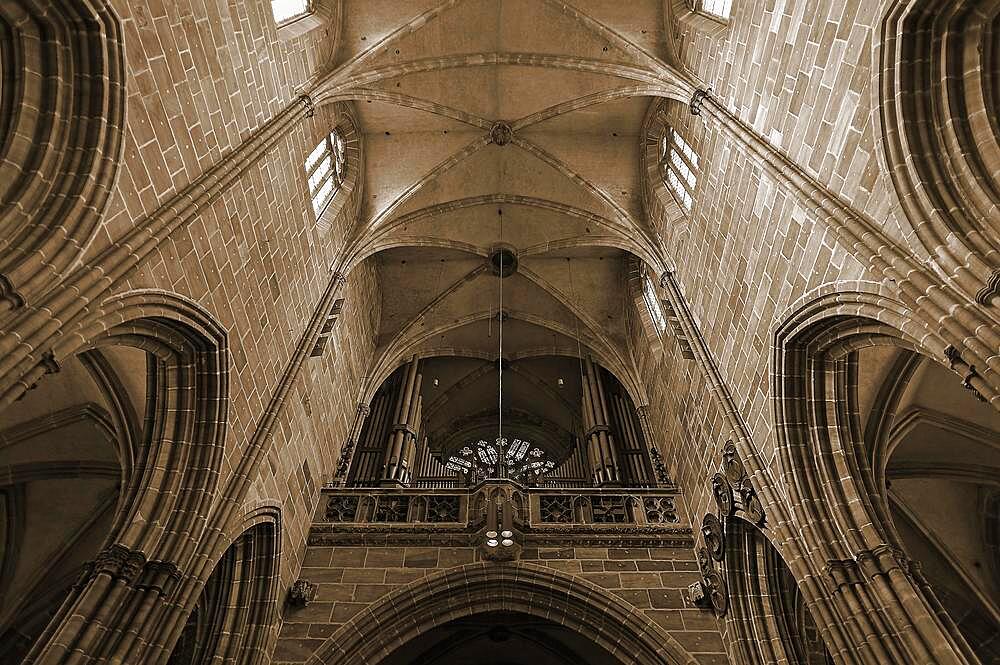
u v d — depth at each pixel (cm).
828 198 1065
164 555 1110
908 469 1589
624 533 1708
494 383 2872
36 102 902
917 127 926
